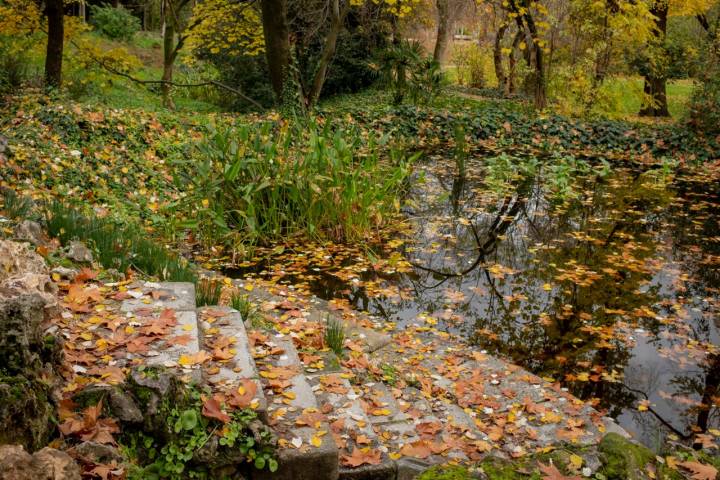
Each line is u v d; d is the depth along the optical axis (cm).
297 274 695
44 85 1365
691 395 479
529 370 508
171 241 741
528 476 256
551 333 573
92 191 767
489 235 858
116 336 322
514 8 1752
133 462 248
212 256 735
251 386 289
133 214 770
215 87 2223
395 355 491
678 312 621
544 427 392
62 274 401
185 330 336
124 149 938
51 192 719
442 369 472
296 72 1562
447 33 2445
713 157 1416
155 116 1144
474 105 1847
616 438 278
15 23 1499
